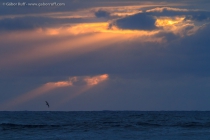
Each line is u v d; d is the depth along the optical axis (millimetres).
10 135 146500
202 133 154000
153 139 133625
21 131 160500
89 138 136375
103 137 139375
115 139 133875
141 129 172125
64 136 143000
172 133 154375
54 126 181750
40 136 143500
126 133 154375
